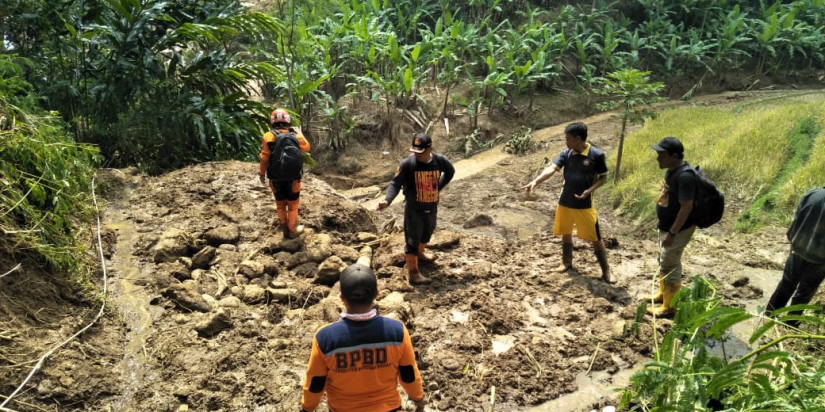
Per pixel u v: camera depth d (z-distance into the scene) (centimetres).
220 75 1097
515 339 501
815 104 1283
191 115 1027
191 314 492
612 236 723
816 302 557
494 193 1274
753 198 920
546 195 1170
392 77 1941
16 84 735
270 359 445
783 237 764
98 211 642
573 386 444
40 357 390
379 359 269
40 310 433
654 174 1105
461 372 450
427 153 536
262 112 1145
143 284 525
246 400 402
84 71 1005
